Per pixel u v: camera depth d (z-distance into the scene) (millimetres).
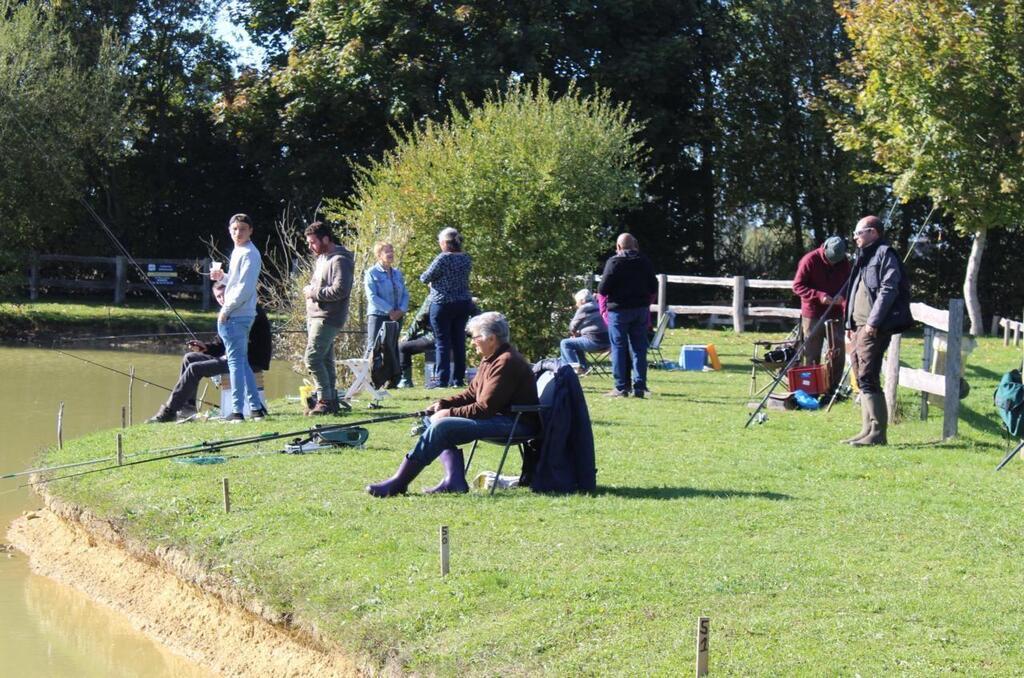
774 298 48500
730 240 50438
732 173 47688
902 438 16203
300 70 43656
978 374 23344
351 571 10172
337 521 11445
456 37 43656
